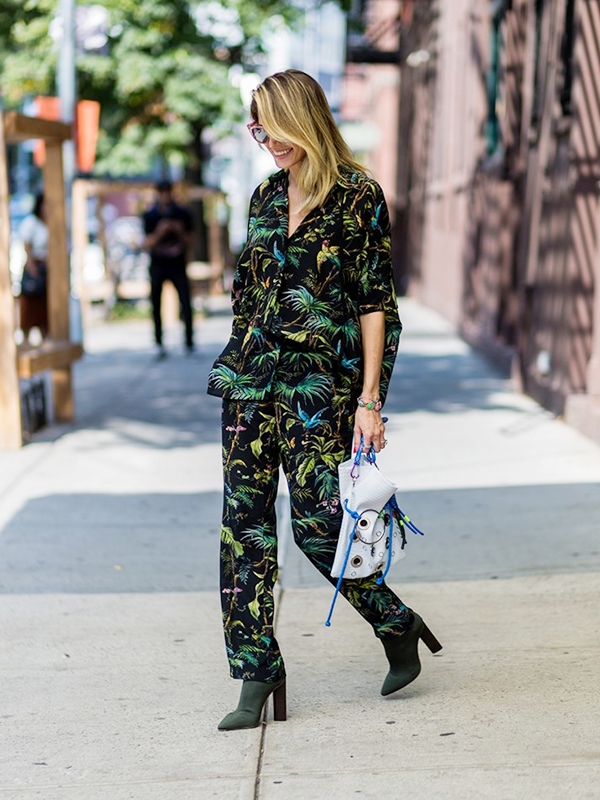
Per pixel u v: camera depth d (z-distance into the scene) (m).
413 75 24.66
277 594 5.40
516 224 12.66
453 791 3.38
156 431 9.65
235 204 38.22
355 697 4.12
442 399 10.82
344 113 52.78
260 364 3.68
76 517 6.84
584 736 3.75
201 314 20.47
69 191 14.93
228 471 3.79
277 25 21.95
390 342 3.71
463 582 5.46
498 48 14.02
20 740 3.85
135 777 3.55
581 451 8.28
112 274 21.42
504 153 12.88
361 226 3.61
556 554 5.85
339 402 3.67
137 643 4.77
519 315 11.18
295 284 3.63
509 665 4.40
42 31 20.62
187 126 22.97
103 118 23.17
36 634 4.89
